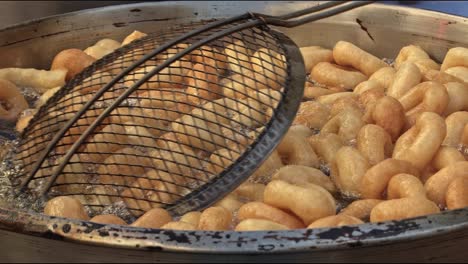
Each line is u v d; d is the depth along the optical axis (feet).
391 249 3.16
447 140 4.10
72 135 3.73
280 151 4.05
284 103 3.67
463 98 4.32
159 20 5.25
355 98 4.50
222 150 3.76
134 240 3.07
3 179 3.90
